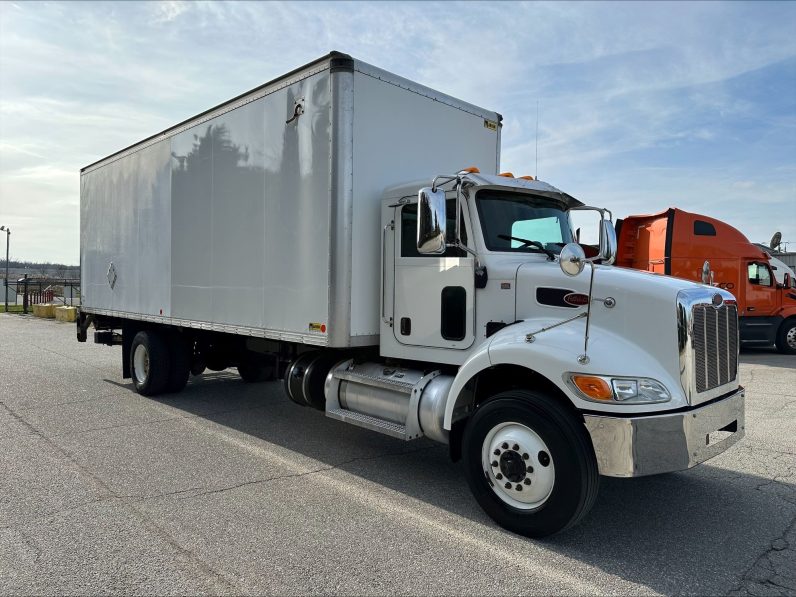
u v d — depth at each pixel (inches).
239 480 193.5
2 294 1582.2
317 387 237.1
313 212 209.9
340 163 199.9
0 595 119.7
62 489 181.6
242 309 248.4
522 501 153.3
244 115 246.5
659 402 140.5
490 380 176.1
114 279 361.7
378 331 213.9
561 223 211.6
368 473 204.1
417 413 186.1
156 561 135.6
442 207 167.0
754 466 214.7
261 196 236.1
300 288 216.5
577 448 141.6
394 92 217.6
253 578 128.7
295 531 153.8
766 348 645.3
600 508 174.4
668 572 134.9
